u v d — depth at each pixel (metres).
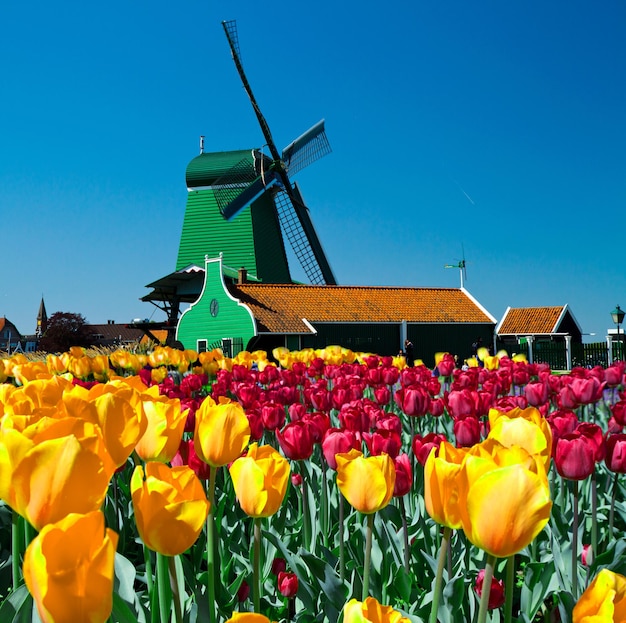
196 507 1.78
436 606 2.42
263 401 5.67
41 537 1.27
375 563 3.81
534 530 1.72
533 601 3.79
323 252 56.00
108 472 1.76
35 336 140.62
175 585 2.12
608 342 38.00
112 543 1.30
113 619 2.69
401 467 3.46
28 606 2.48
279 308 47.88
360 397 6.11
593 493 3.73
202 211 56.84
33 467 1.63
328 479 5.02
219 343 47.12
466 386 6.64
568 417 4.03
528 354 43.44
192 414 4.57
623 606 1.44
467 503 1.77
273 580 4.00
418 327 49.59
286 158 56.12
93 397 2.93
